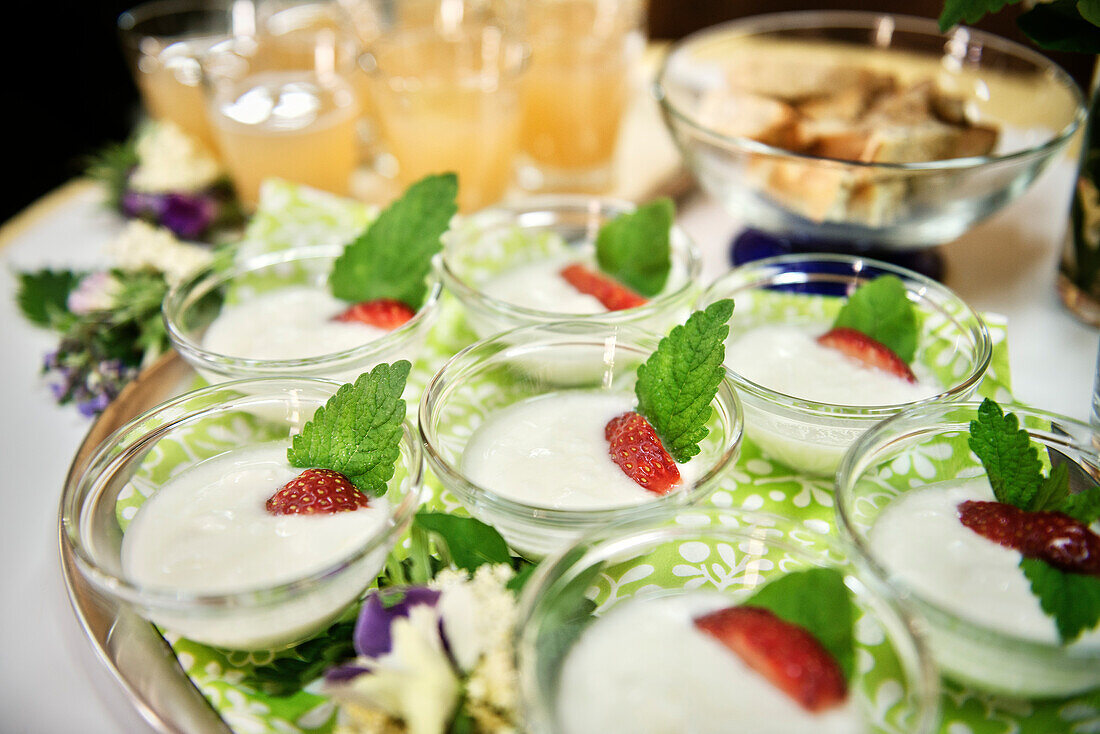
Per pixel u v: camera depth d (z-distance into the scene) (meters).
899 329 0.39
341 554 0.32
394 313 0.41
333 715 0.31
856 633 0.30
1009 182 0.43
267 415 0.37
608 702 0.28
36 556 0.37
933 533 0.32
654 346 0.38
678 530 0.31
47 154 0.86
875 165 0.42
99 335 0.45
